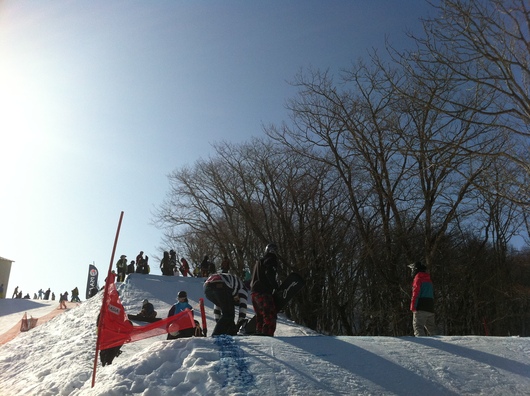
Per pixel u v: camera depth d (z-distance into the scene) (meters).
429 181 25.03
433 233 27.45
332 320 33.38
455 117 12.55
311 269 32.31
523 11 11.69
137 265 31.11
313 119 28.98
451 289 29.31
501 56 11.88
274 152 35.28
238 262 39.09
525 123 12.44
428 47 12.91
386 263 27.95
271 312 7.64
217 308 8.45
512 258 31.94
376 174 26.55
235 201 37.97
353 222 31.72
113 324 7.81
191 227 41.69
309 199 33.06
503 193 16.41
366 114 26.12
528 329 31.17
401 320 26.78
